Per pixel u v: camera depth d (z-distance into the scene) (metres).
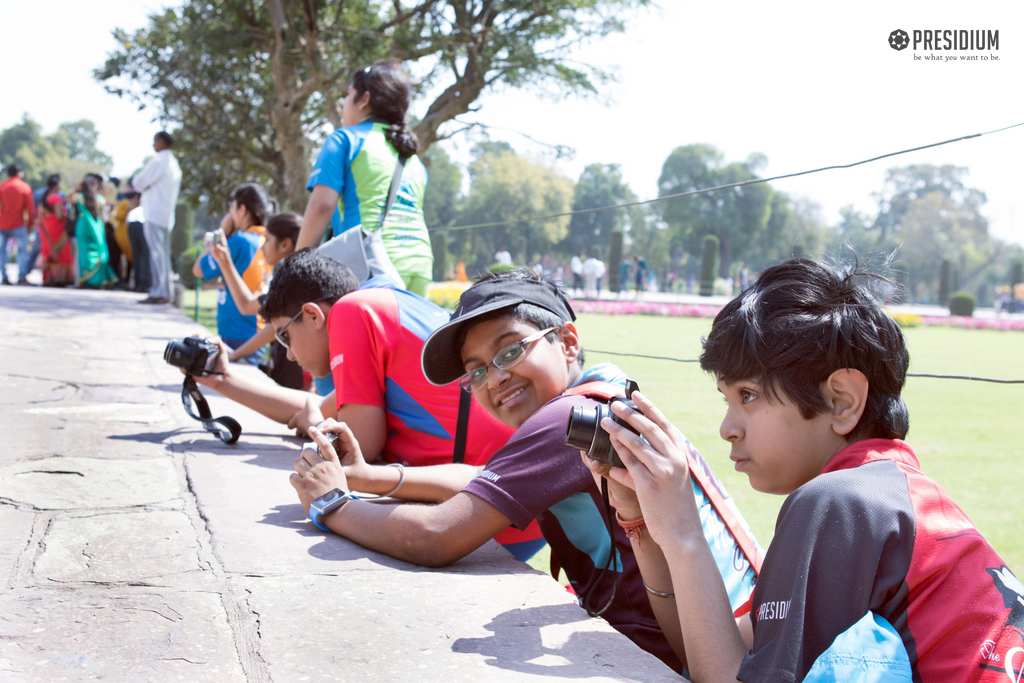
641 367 9.51
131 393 3.79
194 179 16.30
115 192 17.91
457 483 2.10
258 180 19.05
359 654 1.29
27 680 1.17
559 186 58.69
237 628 1.38
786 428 1.15
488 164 55.75
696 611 1.17
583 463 1.66
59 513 2.00
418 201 3.91
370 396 2.46
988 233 75.31
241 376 3.02
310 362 2.90
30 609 1.43
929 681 0.96
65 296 10.06
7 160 82.56
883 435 1.16
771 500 3.91
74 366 4.47
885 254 1.24
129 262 12.92
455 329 1.85
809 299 1.14
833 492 1.03
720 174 76.81
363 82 3.90
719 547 1.48
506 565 1.80
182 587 1.56
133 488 2.25
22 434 2.83
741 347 1.16
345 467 2.02
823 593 0.98
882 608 0.99
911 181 80.75
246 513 2.07
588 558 1.77
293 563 1.72
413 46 12.73
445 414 2.44
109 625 1.37
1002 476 4.68
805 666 0.96
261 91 16.19
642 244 77.94
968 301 43.88
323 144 3.76
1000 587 1.00
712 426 5.66
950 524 1.02
